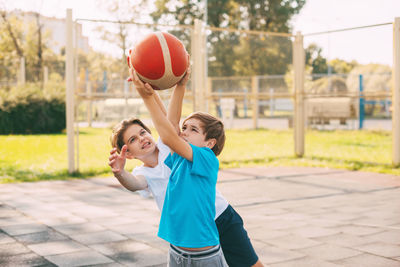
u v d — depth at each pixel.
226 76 12.50
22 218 4.90
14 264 3.47
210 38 11.92
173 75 2.21
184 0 34.84
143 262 3.52
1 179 7.46
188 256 2.16
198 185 2.18
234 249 2.43
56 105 18.05
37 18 26.73
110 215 5.05
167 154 2.39
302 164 9.28
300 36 10.31
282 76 12.64
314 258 3.55
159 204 2.44
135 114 17.77
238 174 8.10
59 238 4.15
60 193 6.38
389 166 8.68
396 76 8.50
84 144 13.17
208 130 2.35
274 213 5.13
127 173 2.28
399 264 3.41
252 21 36.94
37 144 13.39
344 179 7.48
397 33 8.39
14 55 28.34
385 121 22.08
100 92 10.09
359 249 3.76
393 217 4.87
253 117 18.88
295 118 10.47
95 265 3.45
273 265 3.40
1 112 17.25
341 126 18.97
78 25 8.16
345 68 19.70
